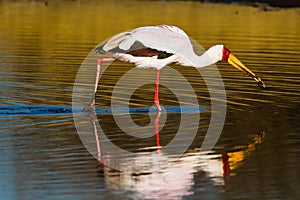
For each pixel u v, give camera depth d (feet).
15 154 34.40
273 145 36.27
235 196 29.84
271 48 66.23
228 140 37.17
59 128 39.01
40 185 30.63
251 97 46.85
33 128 38.78
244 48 65.87
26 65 57.41
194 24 79.92
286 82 51.55
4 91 47.70
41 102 44.83
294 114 42.29
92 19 83.41
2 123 39.65
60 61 59.36
